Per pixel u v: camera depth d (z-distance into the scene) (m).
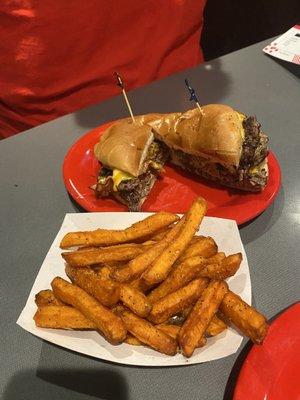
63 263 0.28
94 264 0.26
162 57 0.51
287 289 0.27
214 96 0.43
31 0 0.44
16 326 0.27
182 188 0.34
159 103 0.43
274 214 0.32
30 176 0.37
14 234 0.32
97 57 0.49
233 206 0.31
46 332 0.24
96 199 0.33
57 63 0.48
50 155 0.39
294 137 0.38
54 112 0.50
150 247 0.26
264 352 0.22
